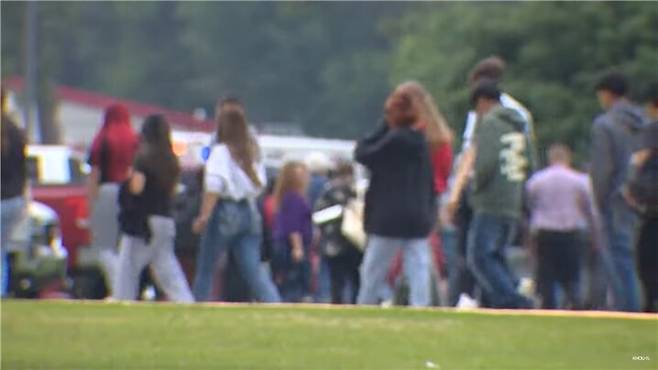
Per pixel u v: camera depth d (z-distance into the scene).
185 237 55.03
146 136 48.38
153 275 51.84
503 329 41.53
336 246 57.84
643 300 44.44
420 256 46.00
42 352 39.25
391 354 39.12
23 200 49.62
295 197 59.81
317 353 39.16
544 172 56.50
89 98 184.12
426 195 45.97
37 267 65.75
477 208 45.94
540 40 133.75
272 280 59.97
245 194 47.94
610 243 46.78
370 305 46.09
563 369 38.00
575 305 56.34
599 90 47.31
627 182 44.03
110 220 56.00
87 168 75.50
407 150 45.50
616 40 132.38
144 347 39.75
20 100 162.62
